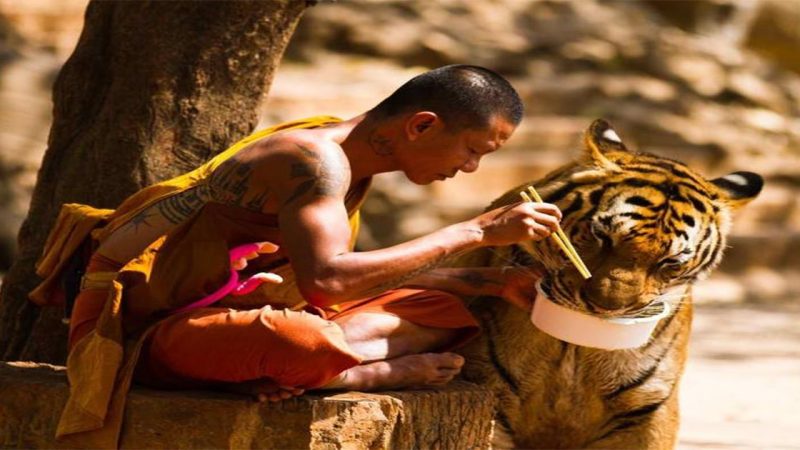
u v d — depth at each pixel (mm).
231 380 7512
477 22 29531
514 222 7504
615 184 9031
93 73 10227
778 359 17625
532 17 30578
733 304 24266
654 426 9469
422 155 7621
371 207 24016
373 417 7590
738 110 30312
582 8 31719
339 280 7168
